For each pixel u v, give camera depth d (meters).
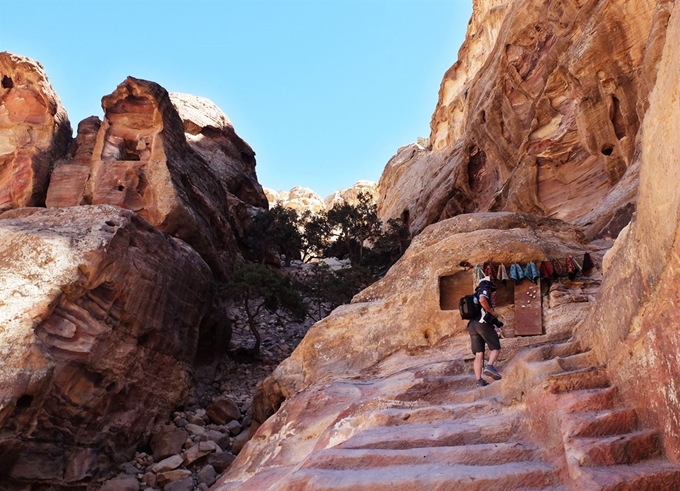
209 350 16.09
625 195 13.54
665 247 4.26
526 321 8.34
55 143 22.69
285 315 21.75
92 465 10.27
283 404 8.55
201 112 35.53
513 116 22.84
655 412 4.45
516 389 5.92
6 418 8.49
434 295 9.17
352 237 33.03
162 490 10.38
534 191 19.67
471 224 10.58
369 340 9.36
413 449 5.11
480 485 4.34
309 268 30.73
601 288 6.01
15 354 8.83
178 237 19.62
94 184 20.20
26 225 11.30
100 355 10.60
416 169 39.41
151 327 12.16
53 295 9.72
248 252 28.25
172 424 12.47
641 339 4.71
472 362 7.64
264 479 6.66
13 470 9.13
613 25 15.98
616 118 16.64
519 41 22.38
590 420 4.61
